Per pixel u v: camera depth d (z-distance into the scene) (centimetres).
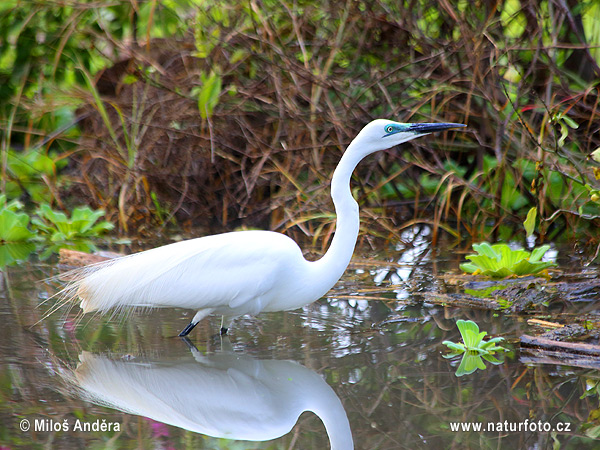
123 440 465
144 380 570
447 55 1115
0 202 1105
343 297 819
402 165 1205
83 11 1171
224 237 679
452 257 1027
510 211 1152
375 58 1184
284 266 671
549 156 1055
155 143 1220
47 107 1220
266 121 1191
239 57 1138
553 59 1089
